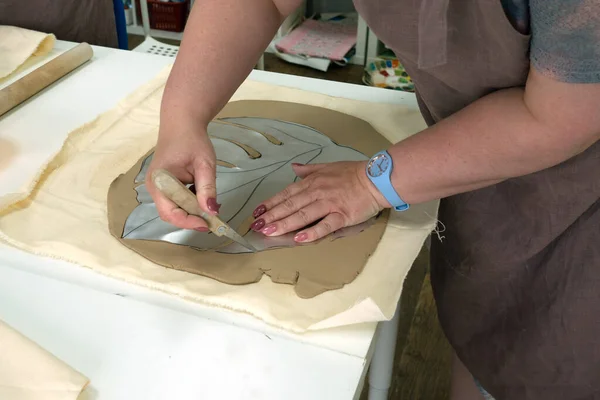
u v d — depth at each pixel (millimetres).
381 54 2316
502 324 837
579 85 487
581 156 651
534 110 536
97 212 707
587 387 767
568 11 459
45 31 1200
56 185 748
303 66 2391
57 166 789
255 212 682
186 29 754
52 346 537
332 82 1030
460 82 624
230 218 688
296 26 2520
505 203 749
